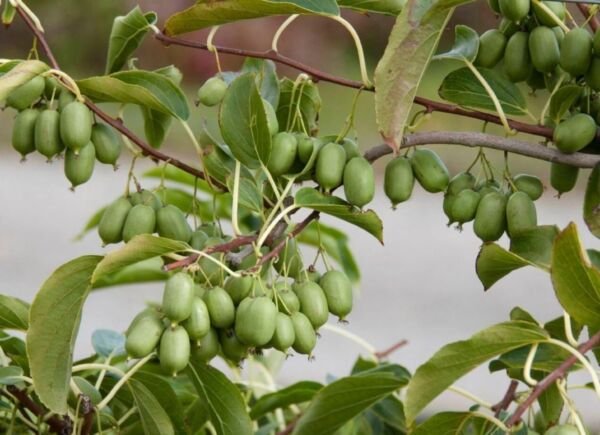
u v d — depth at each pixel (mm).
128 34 1413
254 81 1312
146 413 1381
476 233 1343
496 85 1385
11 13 1372
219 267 1306
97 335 1513
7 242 4586
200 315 1270
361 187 1320
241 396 1350
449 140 1350
